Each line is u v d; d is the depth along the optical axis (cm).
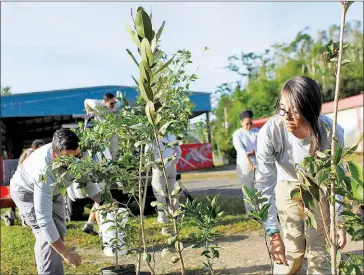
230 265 486
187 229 620
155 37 223
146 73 217
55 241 315
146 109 229
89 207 894
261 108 3766
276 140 279
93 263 520
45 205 315
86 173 303
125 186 320
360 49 4409
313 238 281
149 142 263
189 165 2400
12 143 2217
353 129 2505
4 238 698
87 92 1802
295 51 4538
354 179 159
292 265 301
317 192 172
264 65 4559
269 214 277
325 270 279
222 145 2839
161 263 503
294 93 246
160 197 587
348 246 543
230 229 660
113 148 386
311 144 264
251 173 661
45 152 331
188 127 309
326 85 4144
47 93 1784
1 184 780
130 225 336
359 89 4178
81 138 343
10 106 1745
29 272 499
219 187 1326
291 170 287
